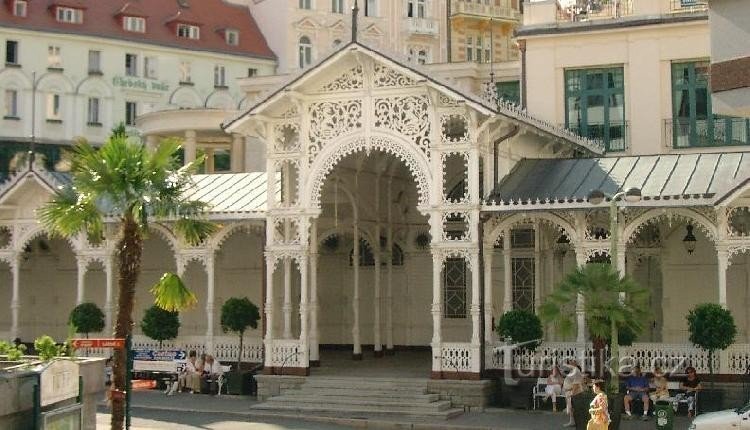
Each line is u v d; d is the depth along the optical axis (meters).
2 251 36.94
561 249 32.22
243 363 33.03
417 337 37.59
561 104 40.44
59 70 68.75
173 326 33.62
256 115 31.05
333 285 39.03
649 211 27.98
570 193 28.94
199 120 50.69
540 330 28.62
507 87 45.16
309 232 31.36
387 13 75.00
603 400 21.11
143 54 71.69
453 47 76.69
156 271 38.44
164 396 32.09
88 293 39.56
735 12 18.70
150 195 23.16
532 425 25.88
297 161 31.20
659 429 23.39
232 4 77.25
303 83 30.48
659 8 39.47
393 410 27.84
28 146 67.25
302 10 74.31
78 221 23.56
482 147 29.58
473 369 28.84
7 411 17.48
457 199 31.19
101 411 30.02
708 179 28.39
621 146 39.53
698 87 38.91
